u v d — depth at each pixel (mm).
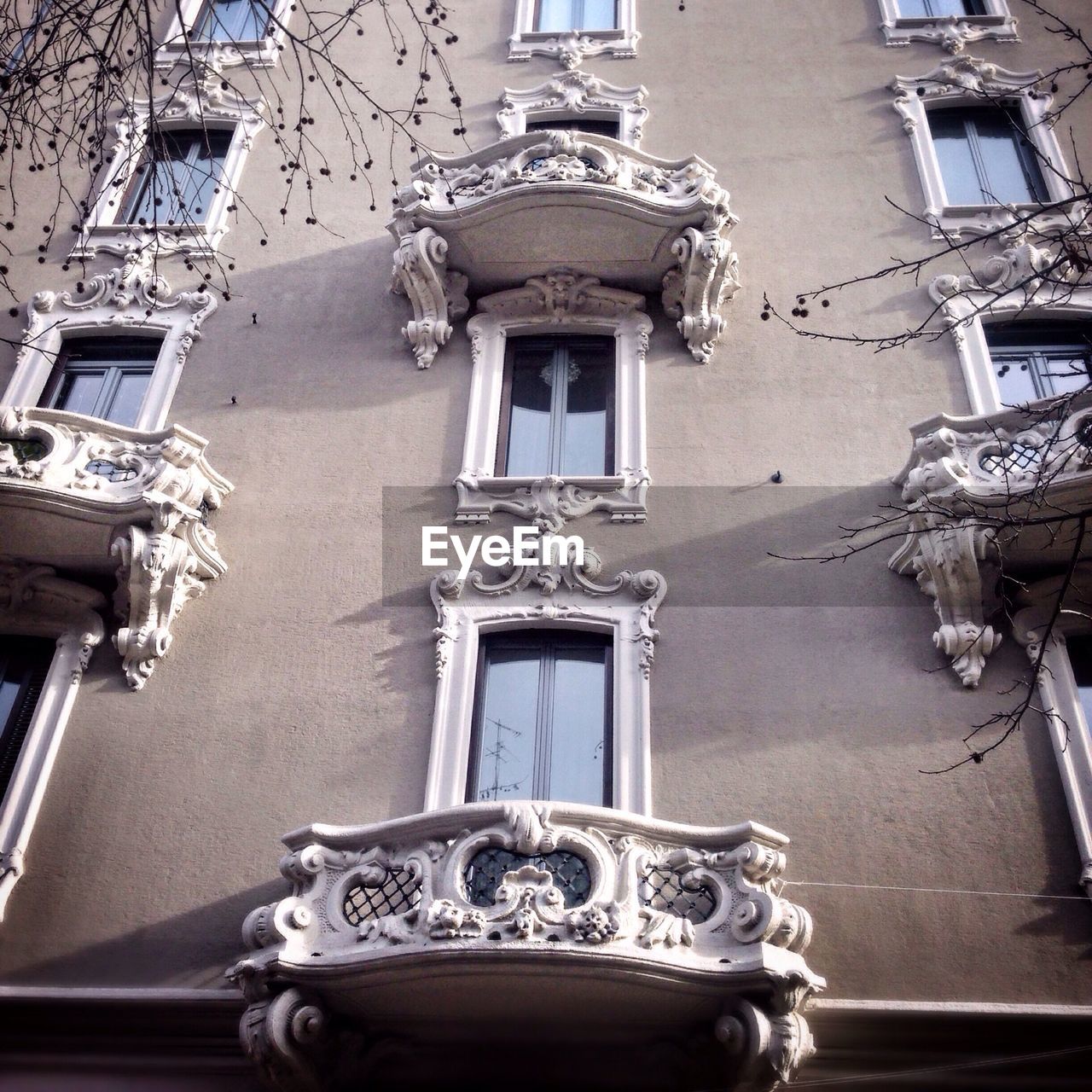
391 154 14562
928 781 10914
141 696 11992
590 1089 9656
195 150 17203
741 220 15469
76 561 12594
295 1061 9234
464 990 9258
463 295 14766
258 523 13125
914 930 10125
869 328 14305
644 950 9039
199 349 14797
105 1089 9859
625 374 14070
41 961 10422
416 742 11461
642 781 10977
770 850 9758
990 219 15148
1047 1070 9453
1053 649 11555
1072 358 14000
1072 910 10164
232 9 18906
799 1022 9188
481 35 18219
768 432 13453
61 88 10242
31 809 11203
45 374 14656
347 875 9836
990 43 17469
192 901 10672
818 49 17562
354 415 13953
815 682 11586
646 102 17047
